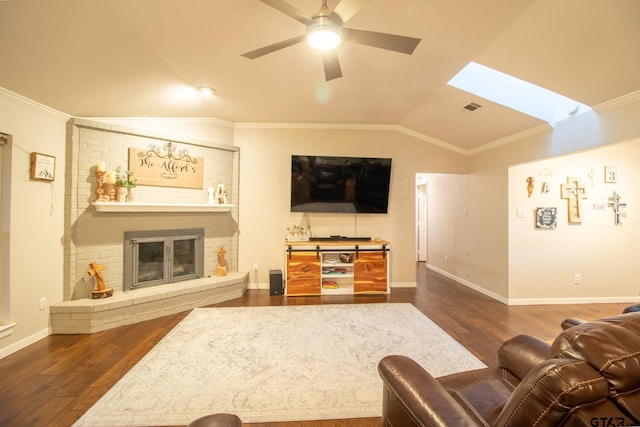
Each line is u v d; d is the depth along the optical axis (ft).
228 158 14.66
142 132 11.98
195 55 8.17
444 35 7.36
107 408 6.12
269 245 15.25
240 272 14.80
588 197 13.32
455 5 6.31
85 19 6.45
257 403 6.35
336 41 5.66
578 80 8.39
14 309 8.59
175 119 13.50
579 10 6.29
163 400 6.40
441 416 3.26
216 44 7.66
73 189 10.47
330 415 6.05
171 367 7.68
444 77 9.70
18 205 8.75
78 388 6.79
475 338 9.58
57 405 6.21
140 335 9.60
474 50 8.02
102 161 11.16
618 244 13.39
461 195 16.80
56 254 10.02
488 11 6.47
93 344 8.96
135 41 7.38
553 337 9.71
